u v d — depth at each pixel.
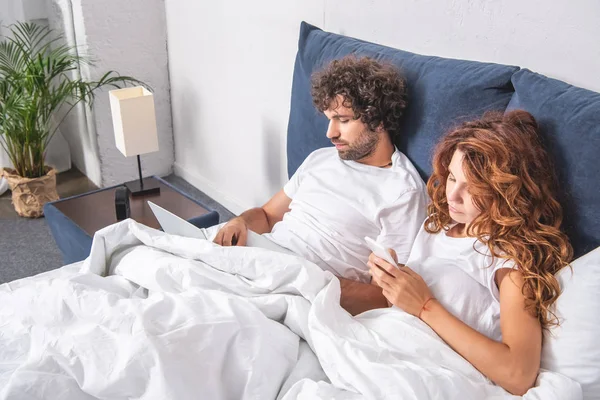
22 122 2.76
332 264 1.63
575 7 1.42
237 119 2.75
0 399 1.15
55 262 2.59
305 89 1.94
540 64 1.53
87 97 2.99
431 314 1.29
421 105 1.60
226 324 1.25
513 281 1.23
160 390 1.15
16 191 2.90
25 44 2.93
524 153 1.25
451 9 1.69
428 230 1.45
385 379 1.13
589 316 1.16
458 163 1.30
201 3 2.73
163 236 1.57
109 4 2.88
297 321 1.33
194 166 3.22
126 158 3.21
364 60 1.63
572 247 1.26
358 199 1.63
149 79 3.13
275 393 1.24
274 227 1.81
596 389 1.16
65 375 1.19
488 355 1.20
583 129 1.26
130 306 1.29
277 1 2.29
